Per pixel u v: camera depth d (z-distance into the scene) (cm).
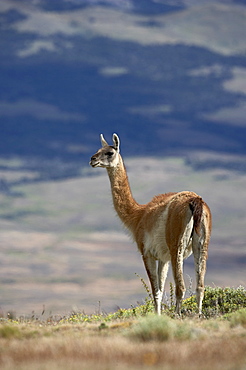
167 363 3569
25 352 4003
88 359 3731
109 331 4797
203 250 5669
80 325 5238
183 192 5941
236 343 4097
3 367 3566
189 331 4525
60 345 4181
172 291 6438
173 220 5725
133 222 6431
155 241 6009
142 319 4712
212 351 3862
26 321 6034
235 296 6475
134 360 3678
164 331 4409
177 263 5672
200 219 5575
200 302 5622
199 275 5650
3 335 4712
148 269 6153
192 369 3406
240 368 3400
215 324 4941
